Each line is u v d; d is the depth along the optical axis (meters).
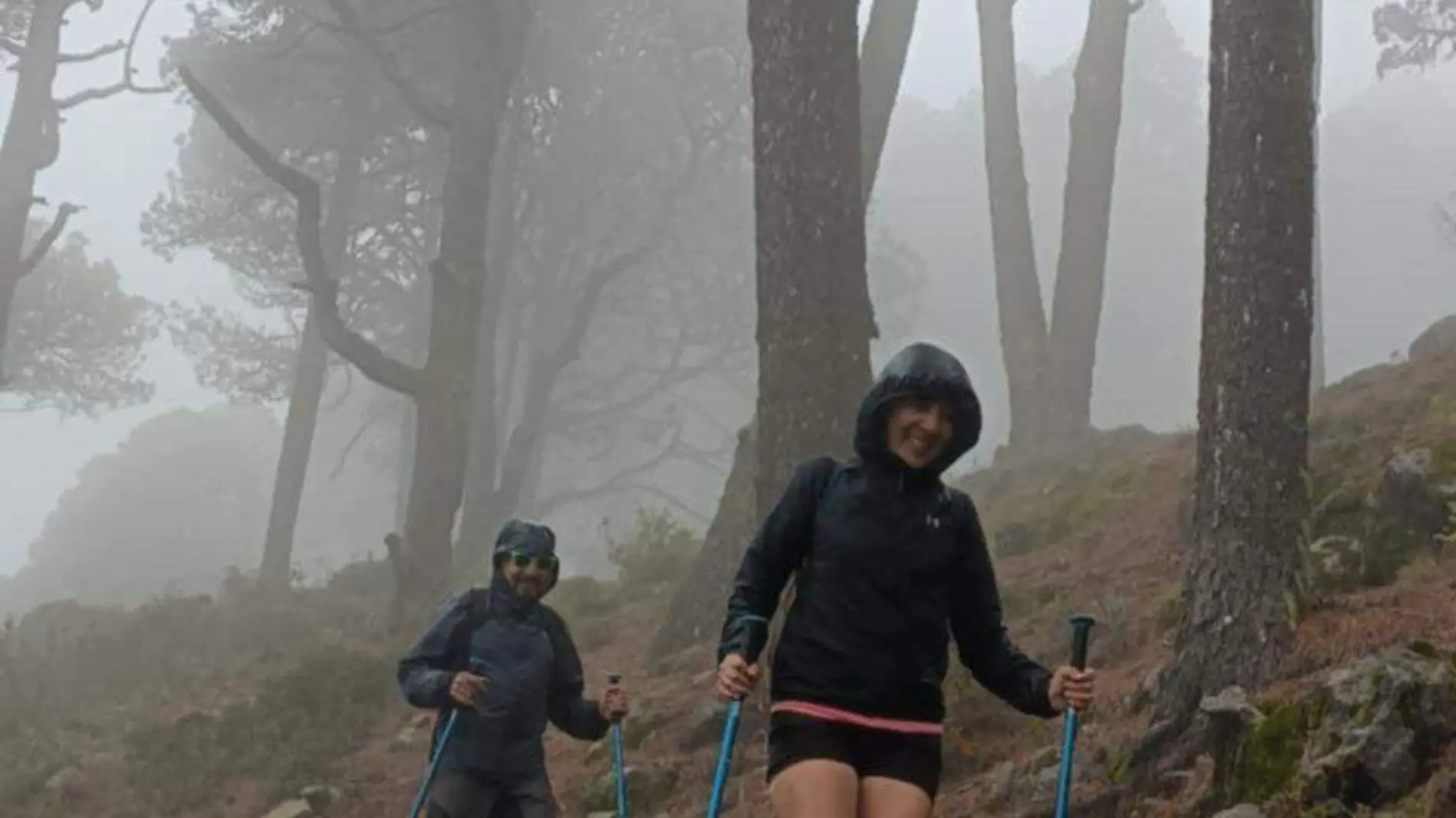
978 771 8.59
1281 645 7.25
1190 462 14.02
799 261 11.08
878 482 3.98
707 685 11.43
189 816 11.84
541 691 6.41
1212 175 7.89
